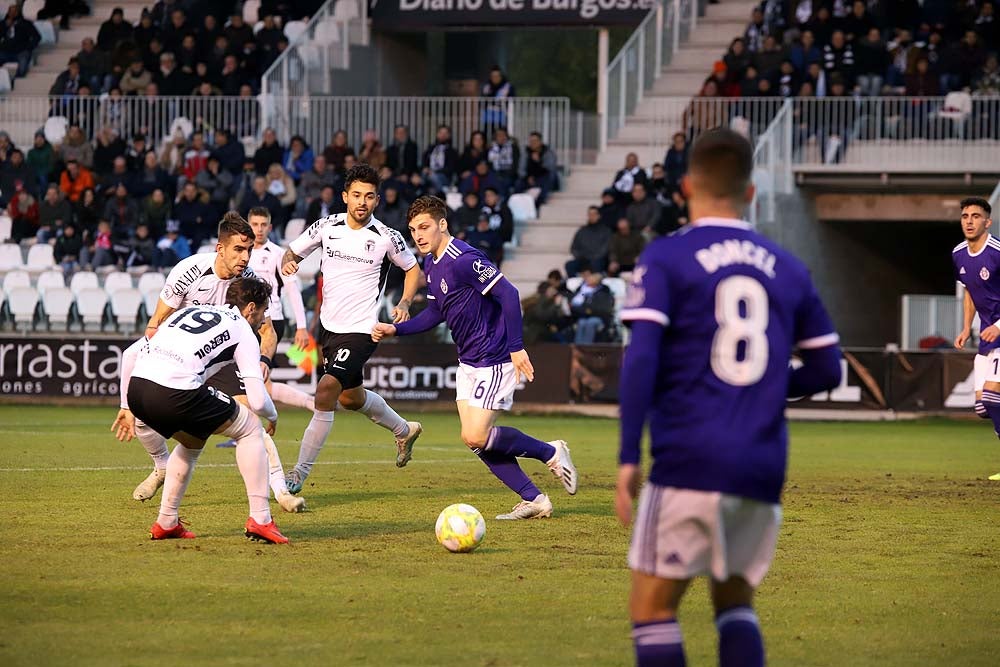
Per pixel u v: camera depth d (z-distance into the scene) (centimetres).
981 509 1850
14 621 1055
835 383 791
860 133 4638
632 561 758
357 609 1117
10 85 5731
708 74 5294
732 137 767
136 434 1698
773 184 4544
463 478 2159
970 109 4531
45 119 5303
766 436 740
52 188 4828
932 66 4638
